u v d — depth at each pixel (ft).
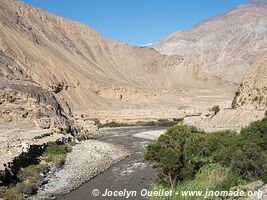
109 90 451.53
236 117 167.84
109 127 314.96
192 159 98.22
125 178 117.91
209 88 586.45
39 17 570.05
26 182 101.81
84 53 585.22
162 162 96.02
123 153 167.43
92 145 187.62
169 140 103.55
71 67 458.91
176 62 627.87
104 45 624.18
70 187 105.29
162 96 481.05
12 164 104.27
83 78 444.96
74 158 145.89
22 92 208.23
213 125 170.71
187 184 85.25
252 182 84.07
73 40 595.88
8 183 97.66
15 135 151.64
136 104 446.19
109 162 143.54
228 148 95.71
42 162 126.62
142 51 650.43
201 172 91.45
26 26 476.95
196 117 201.57
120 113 365.61
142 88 500.33
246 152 88.33
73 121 253.85
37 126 186.29
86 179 115.44
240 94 203.82
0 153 111.96
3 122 181.68
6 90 200.85
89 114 352.69
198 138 104.17
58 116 219.61
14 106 192.24
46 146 146.41
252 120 156.15
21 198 91.61
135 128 305.32
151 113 369.30
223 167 90.17
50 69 409.28
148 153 100.94
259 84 191.21
